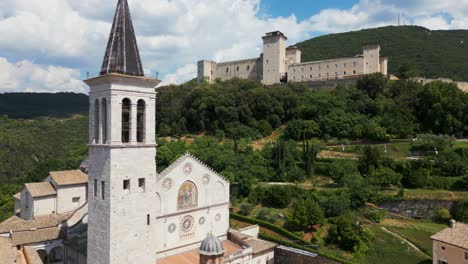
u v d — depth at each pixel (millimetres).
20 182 106438
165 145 107750
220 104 129250
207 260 44219
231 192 81750
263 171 90562
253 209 75688
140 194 40625
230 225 69750
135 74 40031
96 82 39438
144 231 41031
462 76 171875
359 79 134250
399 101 120688
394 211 74812
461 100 113812
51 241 53688
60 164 110562
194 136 128750
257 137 119562
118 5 40531
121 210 38875
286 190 76625
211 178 59219
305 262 56938
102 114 39375
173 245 53688
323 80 152250
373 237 62531
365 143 106000
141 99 40625
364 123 110250
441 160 83938
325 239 63000
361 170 87312
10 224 56688
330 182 86812
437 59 196000
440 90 117375
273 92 130750
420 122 115062
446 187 78500
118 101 38469
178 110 141375
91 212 40875
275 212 72375
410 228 67438
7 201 87688
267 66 163750
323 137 111812
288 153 94750
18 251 48688
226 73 181875
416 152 95312
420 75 165625
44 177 104125
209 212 59062
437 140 95062
